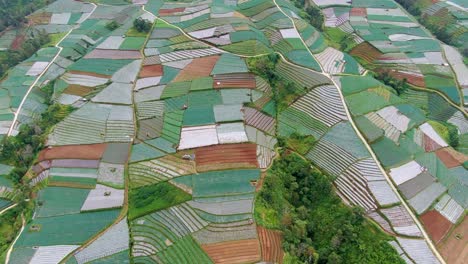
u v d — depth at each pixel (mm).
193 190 49812
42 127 62938
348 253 44688
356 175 53312
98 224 47062
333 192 51312
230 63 73312
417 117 64688
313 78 70188
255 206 47688
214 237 44375
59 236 45781
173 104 65188
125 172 53906
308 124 62188
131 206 48719
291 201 51312
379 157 55594
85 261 42844
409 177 53125
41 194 51219
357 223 47281
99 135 60125
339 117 62469
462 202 51312
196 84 68688
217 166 53094
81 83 72688
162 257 42594
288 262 42062
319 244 46594
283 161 55312
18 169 56062
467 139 65500
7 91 73375
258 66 71062
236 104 64125
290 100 66438
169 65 75500
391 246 44906
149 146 57406
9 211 51531
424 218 48594
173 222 46250
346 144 57750
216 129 59188
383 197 50562
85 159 55969
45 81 75625
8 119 66500
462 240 46969
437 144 60094
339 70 73688
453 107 71250
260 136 58688
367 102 65500
